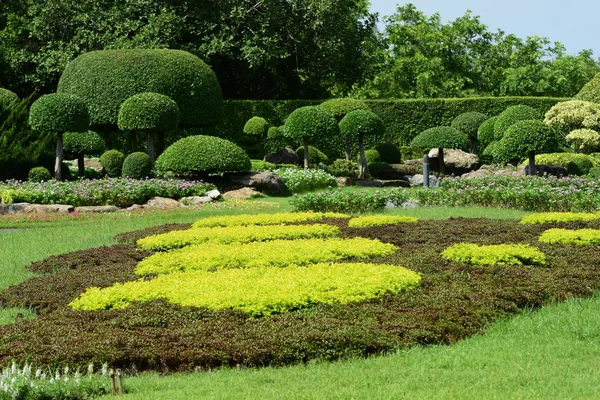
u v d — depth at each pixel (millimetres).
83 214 15906
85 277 9062
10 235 13156
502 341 6281
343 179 23531
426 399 4570
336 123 24812
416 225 12812
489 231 12039
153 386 5191
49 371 5512
